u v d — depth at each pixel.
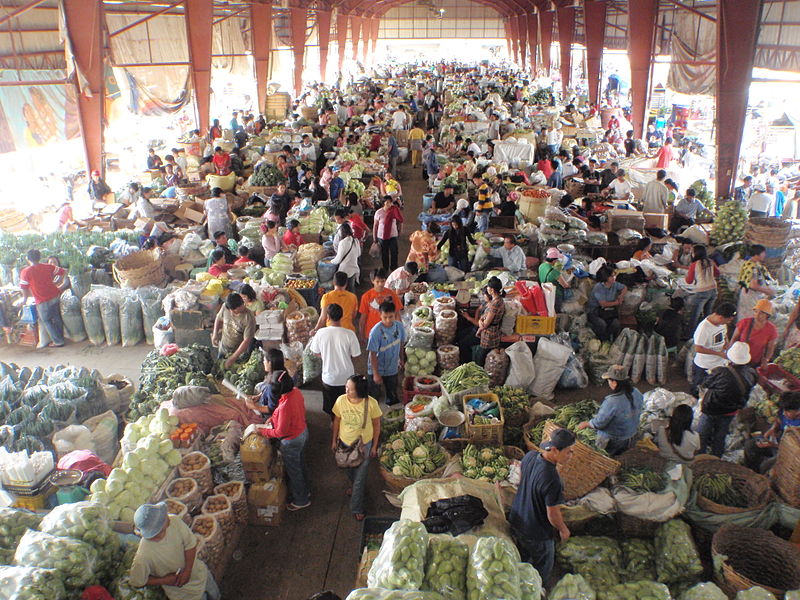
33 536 4.00
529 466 4.33
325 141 19.66
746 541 4.78
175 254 11.00
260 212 13.68
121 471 5.02
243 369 7.33
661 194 12.77
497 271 9.48
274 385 5.47
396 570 3.76
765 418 6.66
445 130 21.91
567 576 4.32
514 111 25.83
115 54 23.38
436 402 6.65
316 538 5.61
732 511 5.08
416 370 7.78
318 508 5.99
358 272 10.35
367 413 5.44
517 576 3.77
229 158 16.31
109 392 7.20
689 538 4.86
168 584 4.09
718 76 13.16
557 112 24.58
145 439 5.49
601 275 8.62
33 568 3.76
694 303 8.97
